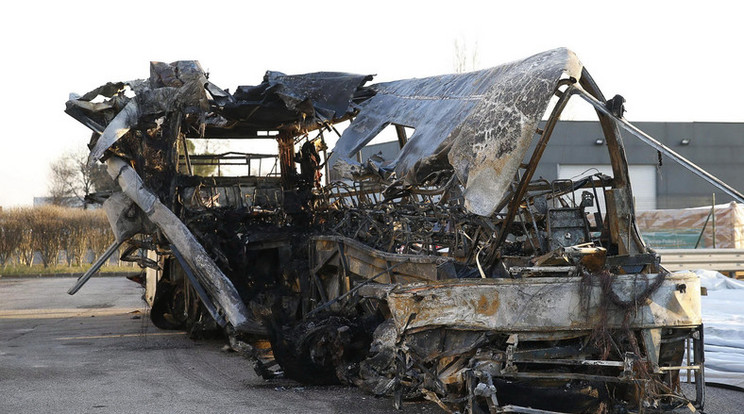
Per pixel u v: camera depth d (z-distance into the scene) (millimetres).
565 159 29375
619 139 6559
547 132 6070
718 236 21938
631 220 6559
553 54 6426
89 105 10305
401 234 8172
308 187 11602
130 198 10164
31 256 33562
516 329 5578
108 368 8695
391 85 10781
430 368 5996
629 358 5430
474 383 5559
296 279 10055
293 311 9703
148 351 10109
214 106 10688
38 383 7711
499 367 5566
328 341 7598
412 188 7879
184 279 11570
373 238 8742
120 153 10148
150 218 9703
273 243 10352
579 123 29453
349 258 8734
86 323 13594
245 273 10172
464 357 5789
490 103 6621
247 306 9383
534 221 6820
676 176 31000
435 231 7871
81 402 6758
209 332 11172
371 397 7023
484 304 5680
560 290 5648
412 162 7520
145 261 12062
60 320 14117
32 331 12414
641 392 5562
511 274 5910
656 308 5742
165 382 7793
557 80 5918
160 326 12570
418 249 8273
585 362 5523
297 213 10773
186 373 8352
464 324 5719
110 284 25016
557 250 5906
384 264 7746
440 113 8195
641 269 6152
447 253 7773
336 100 10844
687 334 5984
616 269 6078
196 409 6473
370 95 10992
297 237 10297
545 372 5613
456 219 7422
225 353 9922
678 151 31422
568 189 6984
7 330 12555
